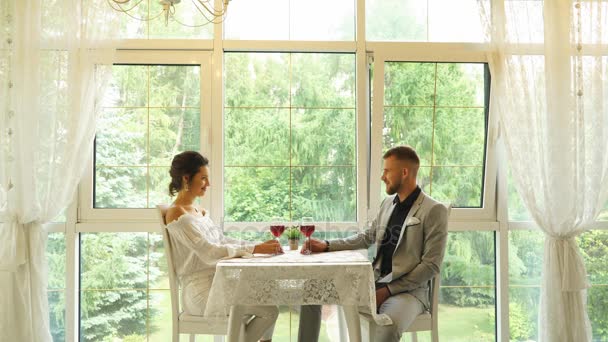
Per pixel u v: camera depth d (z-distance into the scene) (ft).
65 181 11.05
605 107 11.65
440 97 12.24
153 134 12.00
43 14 11.08
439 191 12.32
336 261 8.46
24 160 10.94
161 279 12.01
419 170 12.26
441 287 12.30
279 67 12.19
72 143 11.04
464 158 12.32
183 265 9.98
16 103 11.02
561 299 11.34
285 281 8.24
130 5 11.94
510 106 11.48
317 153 12.21
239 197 12.12
